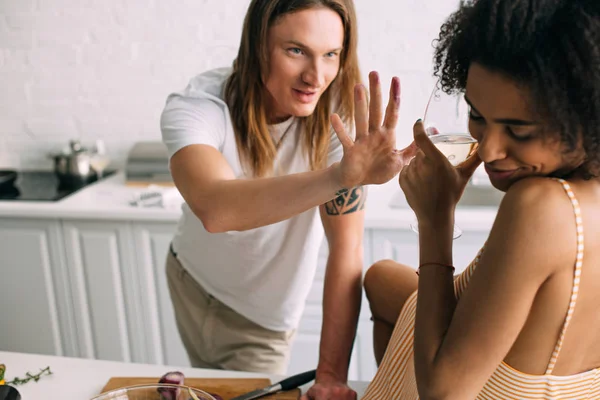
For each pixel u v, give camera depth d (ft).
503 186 2.35
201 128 4.17
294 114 4.13
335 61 4.00
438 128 2.68
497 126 2.13
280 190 3.43
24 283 8.49
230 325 5.40
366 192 4.50
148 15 8.98
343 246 4.48
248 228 3.64
